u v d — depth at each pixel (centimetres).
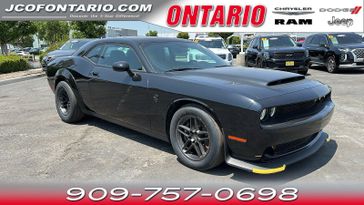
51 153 434
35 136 508
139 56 434
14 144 473
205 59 471
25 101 808
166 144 457
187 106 366
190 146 374
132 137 490
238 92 331
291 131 326
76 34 2936
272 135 315
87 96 516
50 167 389
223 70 419
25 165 396
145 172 371
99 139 485
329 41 1313
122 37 494
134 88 421
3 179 359
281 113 326
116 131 521
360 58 1202
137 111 426
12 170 382
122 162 400
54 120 601
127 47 460
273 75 388
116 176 363
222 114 333
